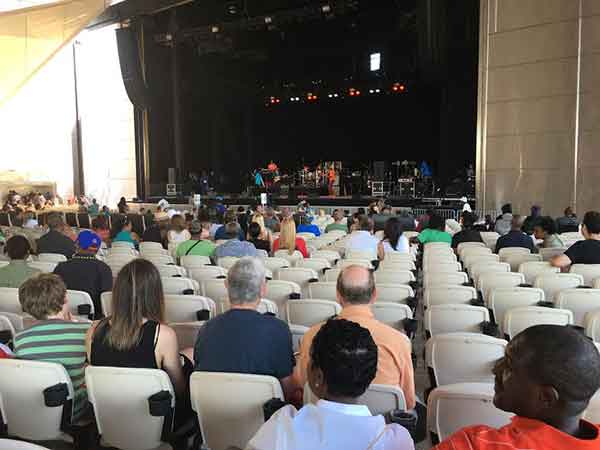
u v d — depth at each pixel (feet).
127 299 8.73
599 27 41.86
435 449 4.33
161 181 77.56
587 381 3.84
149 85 70.69
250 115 99.81
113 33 76.54
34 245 32.14
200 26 68.64
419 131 94.22
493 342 9.46
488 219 40.75
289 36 77.51
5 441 4.93
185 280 16.94
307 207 49.06
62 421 8.60
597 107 42.29
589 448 3.77
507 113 46.57
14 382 8.59
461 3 54.44
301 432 4.94
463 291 14.99
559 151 44.11
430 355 9.98
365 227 27.89
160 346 8.73
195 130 89.40
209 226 32.40
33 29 44.32
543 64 44.52
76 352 9.30
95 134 79.56
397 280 17.95
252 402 7.68
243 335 8.69
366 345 5.12
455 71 62.34
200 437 8.61
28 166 76.79
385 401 7.65
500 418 7.11
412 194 70.69
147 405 8.13
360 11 68.44
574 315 14.52
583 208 43.19
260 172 91.81
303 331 11.61
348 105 98.84
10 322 11.96
